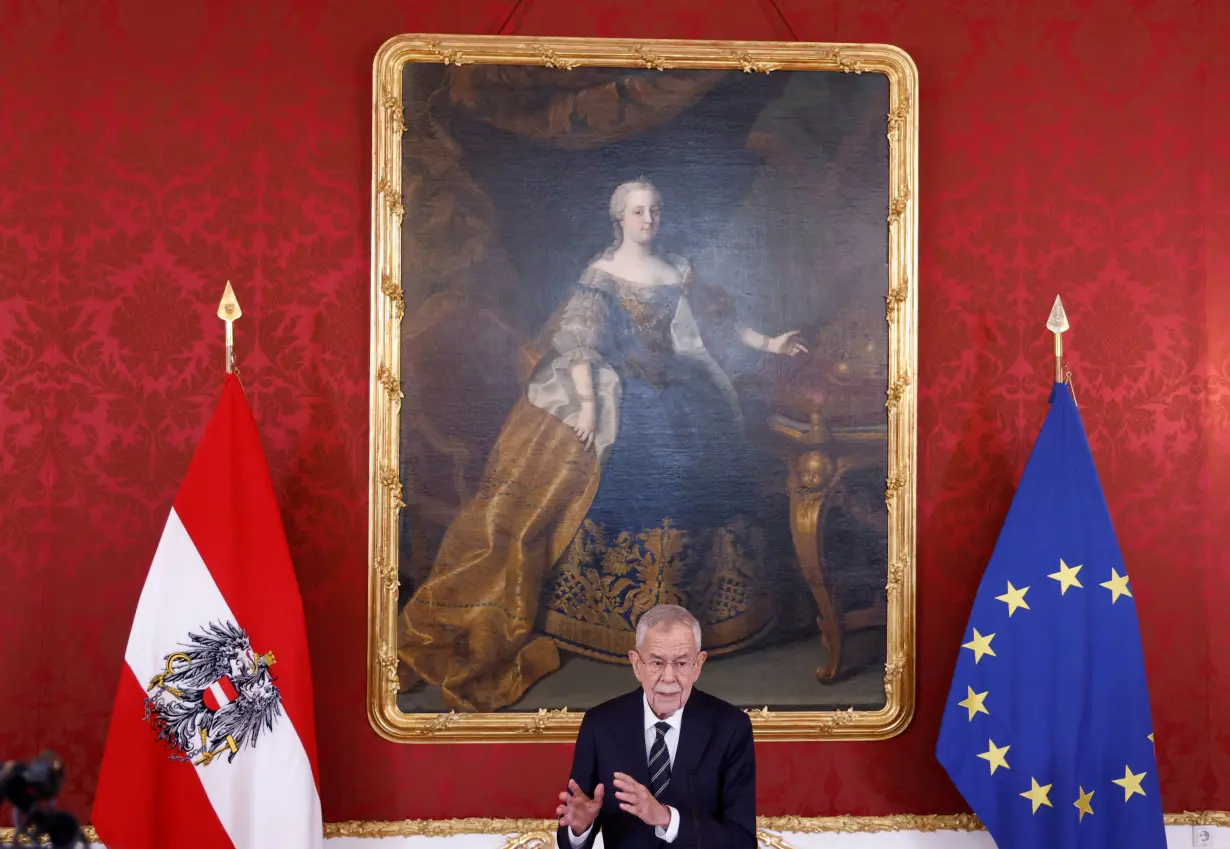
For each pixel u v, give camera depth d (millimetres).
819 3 3979
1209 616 3947
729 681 3855
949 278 3961
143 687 3408
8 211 3771
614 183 3879
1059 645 3645
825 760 3887
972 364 3951
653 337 3871
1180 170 4000
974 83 3988
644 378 3865
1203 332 3979
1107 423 3963
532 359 3848
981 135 3982
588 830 2840
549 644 3820
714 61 3883
